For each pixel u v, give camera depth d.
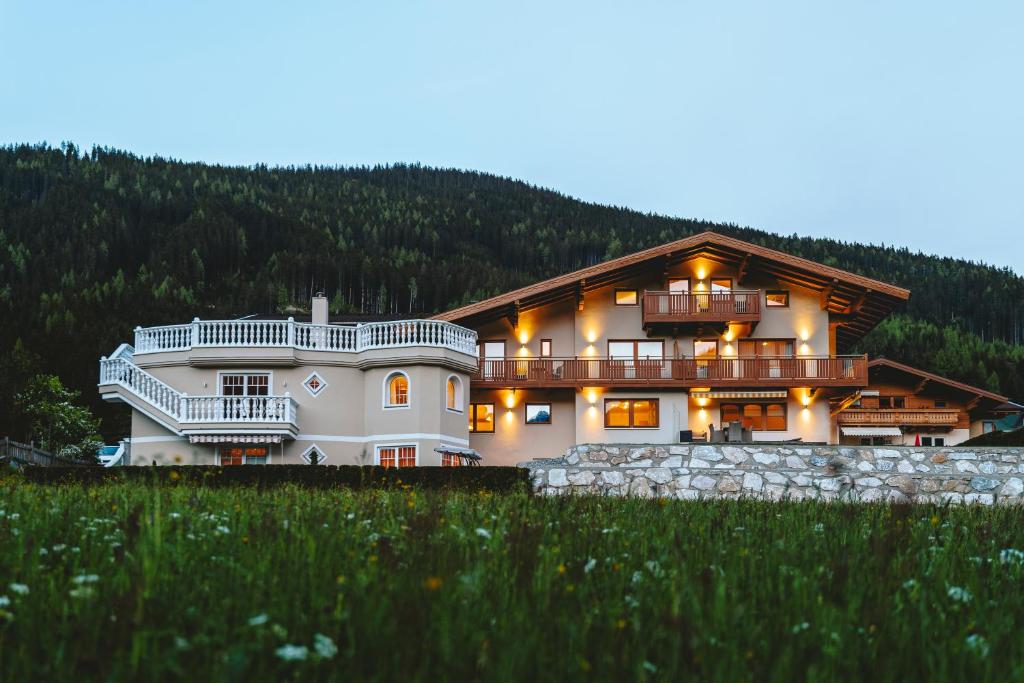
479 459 39.81
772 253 42.44
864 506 15.70
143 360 39.69
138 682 5.36
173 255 157.25
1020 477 25.34
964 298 162.50
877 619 6.65
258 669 5.44
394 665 5.55
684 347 44.41
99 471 28.27
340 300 168.38
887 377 54.47
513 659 5.56
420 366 38.66
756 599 7.28
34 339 84.56
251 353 38.59
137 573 7.38
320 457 38.59
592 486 26.22
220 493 14.61
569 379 43.12
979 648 6.21
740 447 25.94
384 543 8.55
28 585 7.17
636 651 5.87
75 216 154.50
